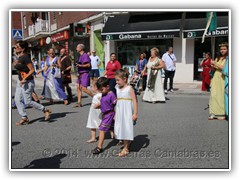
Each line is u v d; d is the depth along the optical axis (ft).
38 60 115.03
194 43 47.62
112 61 30.58
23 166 13.87
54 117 24.52
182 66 48.57
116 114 15.03
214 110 22.66
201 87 41.45
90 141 17.42
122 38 52.06
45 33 92.94
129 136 14.67
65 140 17.89
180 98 34.58
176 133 19.04
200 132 19.16
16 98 21.90
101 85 15.08
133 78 38.96
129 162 14.17
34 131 20.10
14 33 53.16
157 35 48.11
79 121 22.97
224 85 21.85
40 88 48.19
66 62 31.86
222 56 21.74
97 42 64.08
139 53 54.60
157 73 31.07
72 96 35.68
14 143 17.40
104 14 56.39
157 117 24.02
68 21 75.00
